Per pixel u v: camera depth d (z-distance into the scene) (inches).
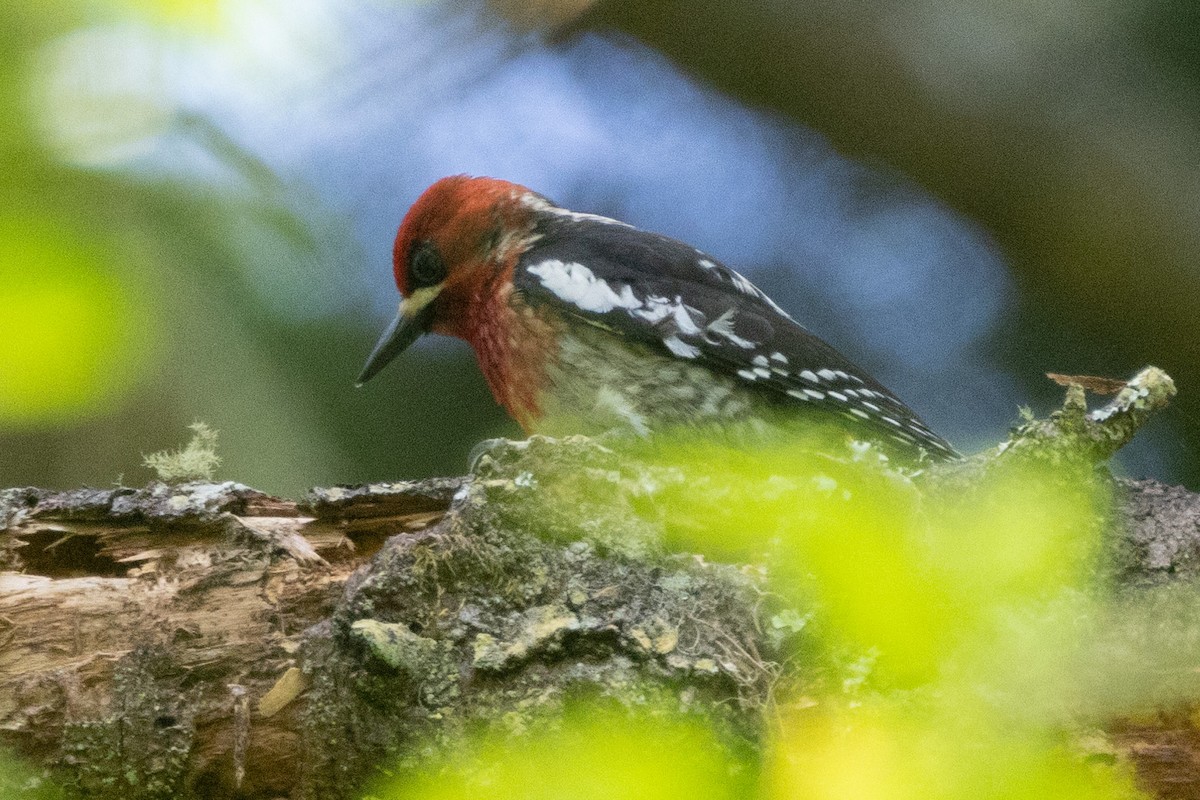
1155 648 185.5
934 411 194.9
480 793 185.2
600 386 190.5
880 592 185.5
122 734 185.6
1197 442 194.2
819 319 195.2
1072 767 185.2
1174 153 194.1
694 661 185.3
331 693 185.5
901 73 194.5
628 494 185.9
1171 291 194.2
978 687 185.3
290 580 185.9
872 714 185.2
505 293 191.0
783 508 185.8
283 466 190.7
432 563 185.6
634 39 195.0
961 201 195.0
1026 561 185.8
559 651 185.3
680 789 185.0
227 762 185.6
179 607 185.9
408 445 192.5
